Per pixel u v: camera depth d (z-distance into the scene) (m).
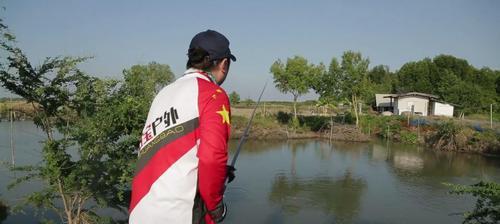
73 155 7.93
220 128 1.46
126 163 6.86
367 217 12.88
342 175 18.97
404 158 24.39
